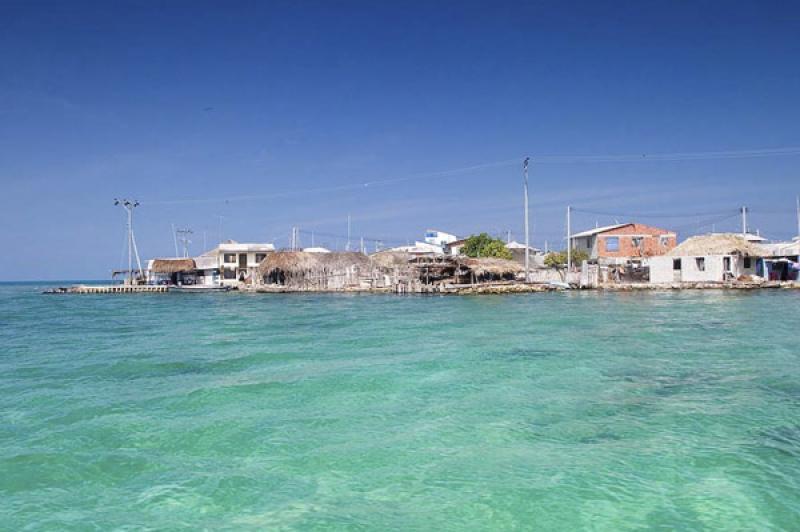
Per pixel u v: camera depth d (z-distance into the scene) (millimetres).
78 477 10750
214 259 92688
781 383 17078
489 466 10992
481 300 52844
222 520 9055
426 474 10664
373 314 41812
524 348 23641
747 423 13367
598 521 8883
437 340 26438
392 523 8898
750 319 32906
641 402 15234
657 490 9891
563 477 10453
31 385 18203
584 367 19672
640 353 22188
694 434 12656
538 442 12281
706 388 16625
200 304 59094
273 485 10289
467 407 14938
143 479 10617
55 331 33750
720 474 10500
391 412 14586
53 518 9203
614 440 12336
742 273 61125
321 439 12609
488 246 77438
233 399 16062
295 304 55375
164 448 12203
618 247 74188
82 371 20438
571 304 45656
